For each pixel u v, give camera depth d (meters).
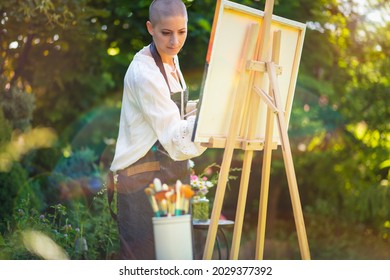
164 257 2.71
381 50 7.54
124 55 7.48
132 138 3.37
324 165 7.80
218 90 3.07
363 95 7.59
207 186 4.27
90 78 7.38
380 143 7.71
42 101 7.24
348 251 7.03
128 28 7.23
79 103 7.64
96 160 7.20
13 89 5.56
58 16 5.44
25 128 5.64
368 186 7.70
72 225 4.86
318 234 7.62
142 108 3.28
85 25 6.20
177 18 3.22
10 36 5.64
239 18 3.05
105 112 8.02
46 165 6.04
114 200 4.84
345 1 7.38
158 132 3.25
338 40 7.52
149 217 3.36
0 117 5.29
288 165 3.06
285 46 3.38
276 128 3.48
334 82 7.53
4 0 5.08
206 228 3.96
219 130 3.16
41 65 6.64
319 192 7.98
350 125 7.70
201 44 7.16
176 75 3.51
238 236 3.23
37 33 5.83
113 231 4.68
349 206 7.73
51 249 4.31
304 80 7.38
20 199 5.05
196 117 3.02
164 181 3.37
